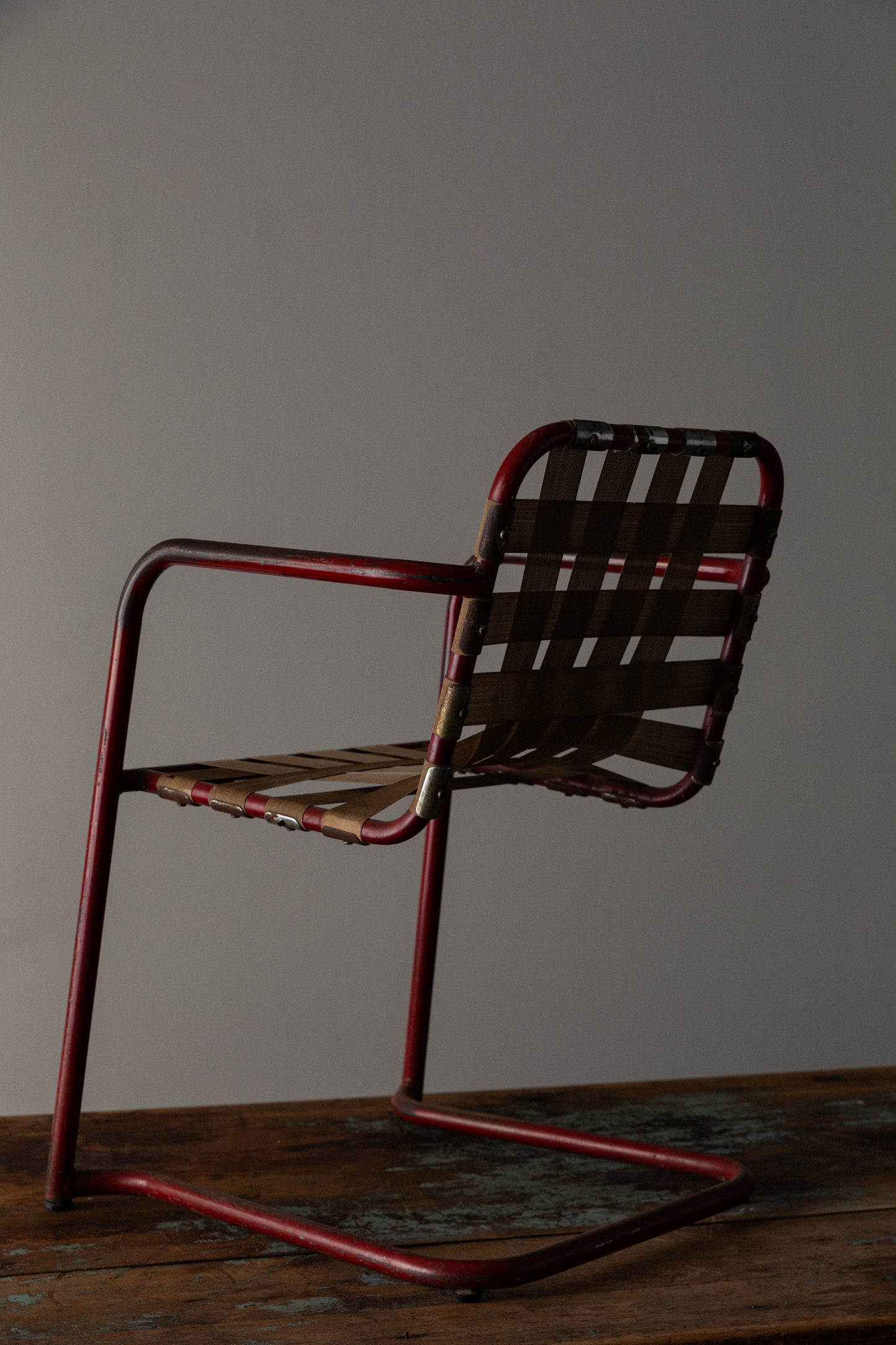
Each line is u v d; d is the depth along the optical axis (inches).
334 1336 43.8
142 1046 103.3
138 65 96.9
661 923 112.8
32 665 99.0
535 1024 110.6
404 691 105.7
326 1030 106.6
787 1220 54.3
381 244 101.8
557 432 44.3
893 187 112.7
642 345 107.4
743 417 110.3
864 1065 118.8
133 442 99.0
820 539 113.4
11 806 99.7
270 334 100.5
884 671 116.3
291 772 54.5
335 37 100.0
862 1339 45.5
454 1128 64.1
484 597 44.3
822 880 116.6
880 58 111.8
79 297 97.1
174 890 103.0
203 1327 44.3
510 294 104.3
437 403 103.7
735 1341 44.4
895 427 114.4
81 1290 46.9
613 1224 48.9
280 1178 57.8
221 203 99.0
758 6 108.5
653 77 106.3
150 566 51.9
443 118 102.3
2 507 97.3
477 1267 45.1
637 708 53.6
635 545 49.6
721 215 108.4
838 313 112.0
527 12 103.4
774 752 114.3
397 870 106.9
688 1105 69.5
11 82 94.9
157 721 101.3
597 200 105.7
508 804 108.3
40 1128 63.6
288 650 103.2
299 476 101.9
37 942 101.0
